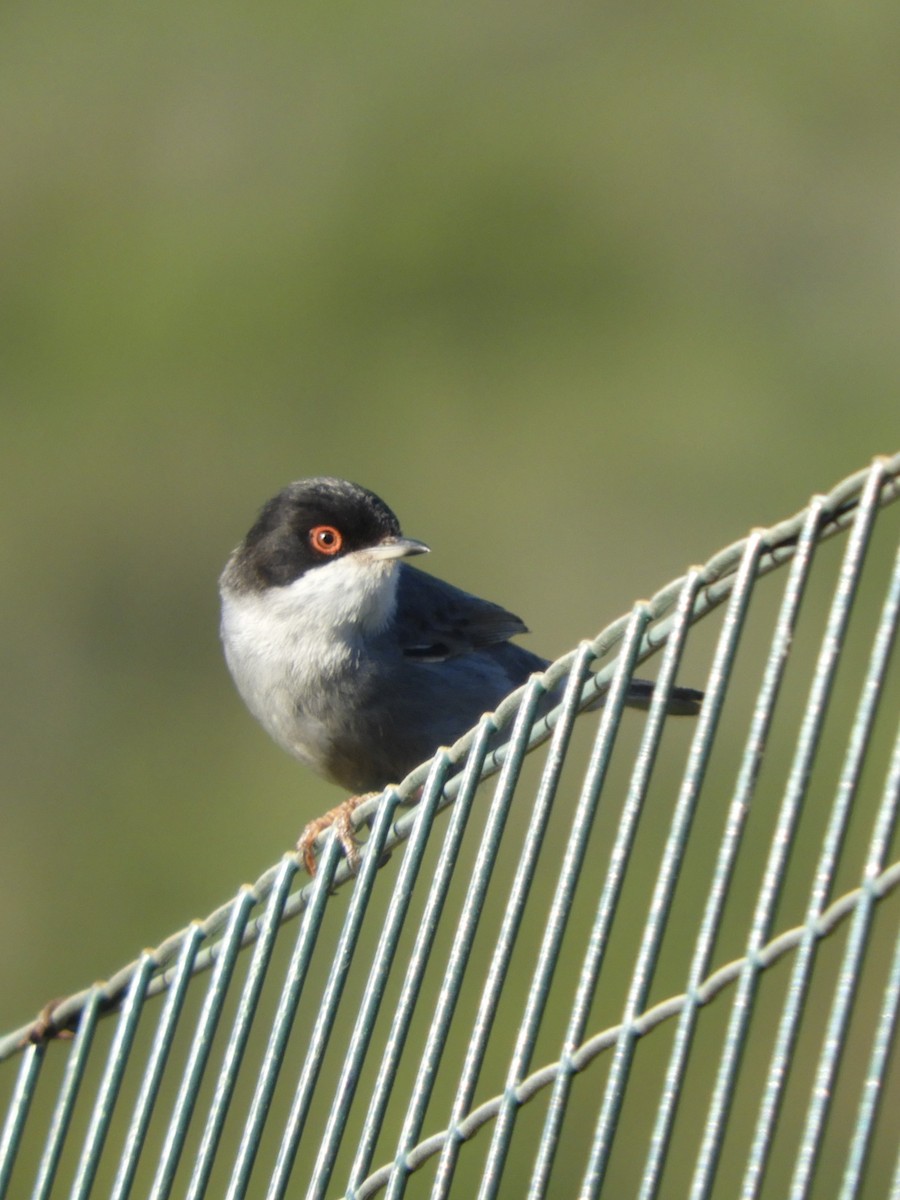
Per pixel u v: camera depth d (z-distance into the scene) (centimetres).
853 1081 830
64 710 1747
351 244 2053
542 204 2062
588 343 1984
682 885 1065
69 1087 485
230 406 1978
